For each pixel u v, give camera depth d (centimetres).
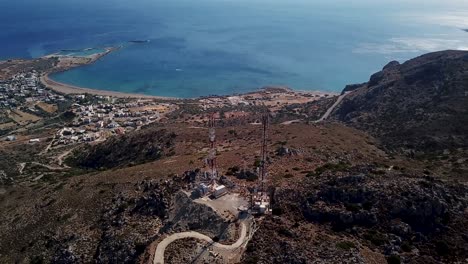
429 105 18675
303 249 7138
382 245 7450
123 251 8600
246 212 8488
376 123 19188
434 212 8012
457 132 15525
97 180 12575
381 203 8275
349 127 18212
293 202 8681
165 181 10538
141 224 9294
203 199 9056
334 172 9531
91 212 10888
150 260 7600
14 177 18425
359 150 13425
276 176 9794
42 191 13225
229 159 11488
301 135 14862
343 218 8062
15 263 10044
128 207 10256
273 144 13388
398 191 8438
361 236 7700
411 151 14862
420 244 7531
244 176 10019
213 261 7306
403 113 19125
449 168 12112
